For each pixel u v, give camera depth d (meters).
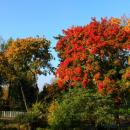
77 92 53.72
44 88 77.25
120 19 67.00
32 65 75.75
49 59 76.44
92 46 55.25
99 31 56.56
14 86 78.81
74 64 56.22
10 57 75.56
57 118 53.66
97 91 53.84
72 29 58.75
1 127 58.09
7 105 78.00
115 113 53.09
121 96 54.41
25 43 75.25
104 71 55.44
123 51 56.00
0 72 76.44
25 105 74.31
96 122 52.31
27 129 59.19
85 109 52.03
